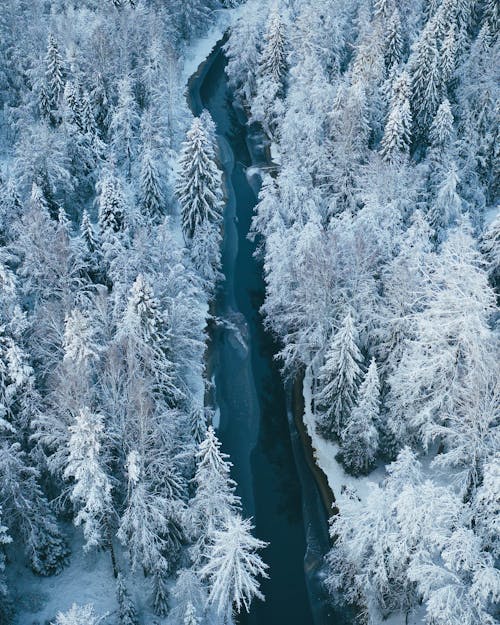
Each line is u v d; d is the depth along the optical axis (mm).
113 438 33438
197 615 31875
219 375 50312
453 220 48469
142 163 57281
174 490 33344
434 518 26047
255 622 35781
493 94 53281
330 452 42344
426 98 56625
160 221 57500
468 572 25750
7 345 32906
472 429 29812
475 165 52656
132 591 33500
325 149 55781
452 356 32125
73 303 40188
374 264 41219
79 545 35125
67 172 53281
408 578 27188
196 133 52438
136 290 35969
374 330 37781
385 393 38438
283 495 42031
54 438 31969
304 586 37250
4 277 36688
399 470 29094
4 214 46625
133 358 33750
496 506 25406
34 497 32281
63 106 59094
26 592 32594
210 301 56031
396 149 52438
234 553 27156
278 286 46125
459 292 31547
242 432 46250
